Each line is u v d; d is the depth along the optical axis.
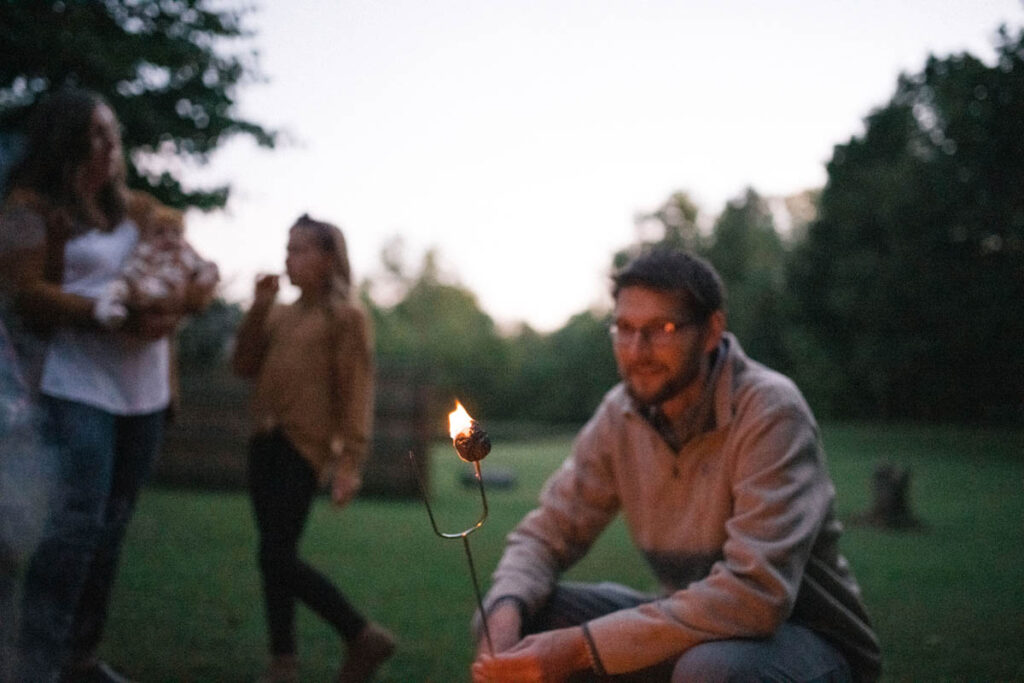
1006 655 3.46
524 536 2.16
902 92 32.44
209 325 15.51
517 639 1.89
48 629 2.04
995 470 15.40
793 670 1.66
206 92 10.90
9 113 9.38
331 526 7.40
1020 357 27.02
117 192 2.71
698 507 1.91
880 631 3.91
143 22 10.45
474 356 55.50
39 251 2.39
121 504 2.67
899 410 32.12
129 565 5.07
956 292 27.30
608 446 2.11
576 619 2.09
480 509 9.45
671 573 2.01
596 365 49.97
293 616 2.96
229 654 3.30
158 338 2.62
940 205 26.86
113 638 3.47
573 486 2.16
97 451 2.42
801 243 35.78
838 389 32.88
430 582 4.95
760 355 39.00
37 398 2.34
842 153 34.00
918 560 6.25
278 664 2.91
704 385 1.89
